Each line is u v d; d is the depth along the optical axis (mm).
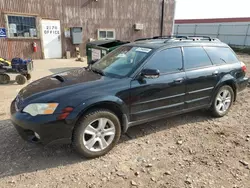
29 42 11852
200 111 4871
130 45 4113
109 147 3166
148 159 3062
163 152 3240
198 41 4242
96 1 13398
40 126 2709
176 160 3051
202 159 3078
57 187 2506
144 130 3906
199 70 3988
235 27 25000
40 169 2801
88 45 8883
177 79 3674
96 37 14078
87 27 13570
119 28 14867
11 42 11312
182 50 3885
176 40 4070
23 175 2680
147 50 3641
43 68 9891
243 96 6039
